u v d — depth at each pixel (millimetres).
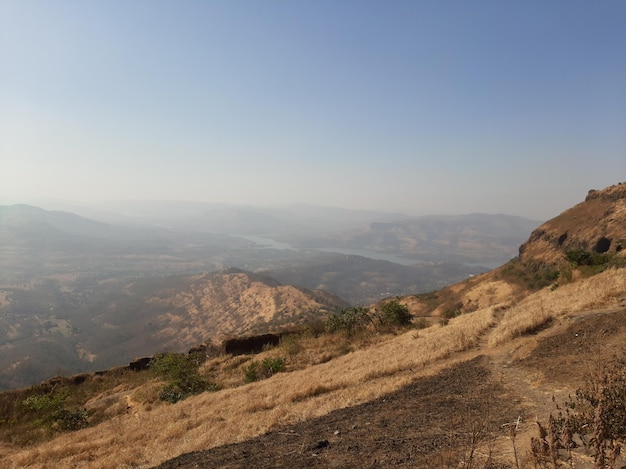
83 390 22594
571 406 5863
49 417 15820
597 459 3475
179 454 8594
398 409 8836
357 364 16547
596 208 77250
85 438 12562
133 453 9453
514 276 79062
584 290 18344
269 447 7695
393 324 28625
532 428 5809
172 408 14734
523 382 8883
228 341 27734
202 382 19188
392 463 5539
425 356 14492
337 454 6441
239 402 13391
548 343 11477
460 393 9164
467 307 75812
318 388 12977
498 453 5031
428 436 6496
